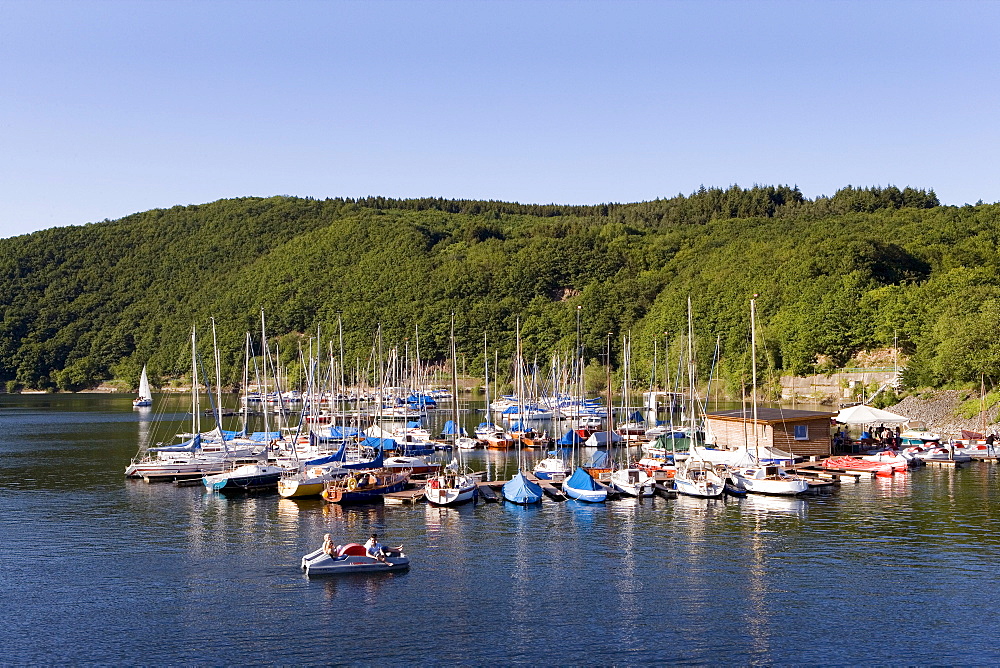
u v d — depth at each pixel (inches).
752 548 2556.6
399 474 3678.6
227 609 2037.4
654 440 4719.5
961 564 2375.7
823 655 1779.0
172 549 2573.8
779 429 4205.2
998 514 3011.8
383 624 1940.2
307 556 2345.0
